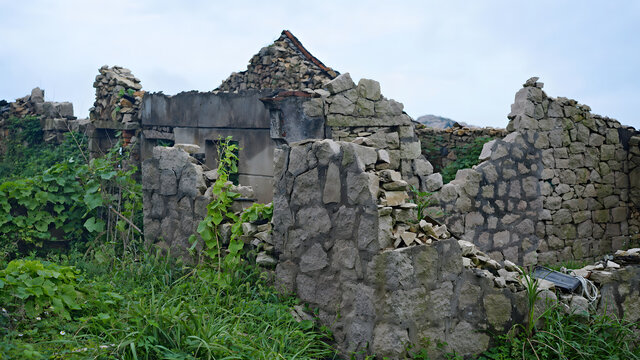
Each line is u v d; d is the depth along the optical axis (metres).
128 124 10.63
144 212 7.15
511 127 8.67
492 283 4.86
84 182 7.87
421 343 4.47
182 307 4.61
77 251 7.41
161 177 6.90
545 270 5.64
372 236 4.43
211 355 3.85
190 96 9.64
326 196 4.86
